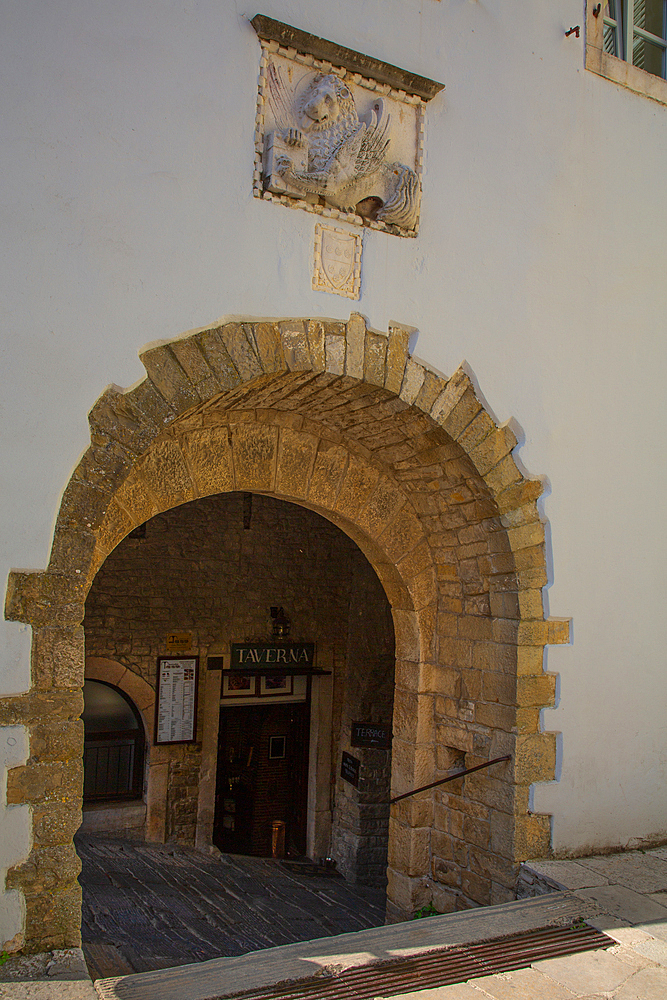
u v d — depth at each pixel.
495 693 4.83
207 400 3.79
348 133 3.99
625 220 5.22
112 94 3.53
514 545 4.69
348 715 8.75
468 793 4.99
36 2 3.38
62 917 3.29
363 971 3.41
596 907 4.10
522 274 4.74
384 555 5.24
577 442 4.94
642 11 5.68
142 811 8.05
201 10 3.76
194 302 3.70
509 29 4.77
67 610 3.38
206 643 8.41
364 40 4.21
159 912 5.97
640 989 3.35
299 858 8.95
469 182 4.55
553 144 4.91
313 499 4.93
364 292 4.17
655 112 5.42
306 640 8.95
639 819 5.07
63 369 3.40
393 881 5.39
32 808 3.25
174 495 4.42
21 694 3.26
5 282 3.29
